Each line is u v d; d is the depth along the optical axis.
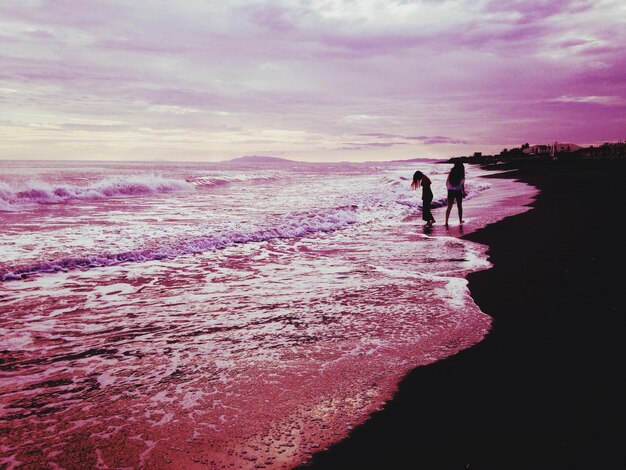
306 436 2.30
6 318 4.27
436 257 7.20
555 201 15.14
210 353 3.44
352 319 4.21
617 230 8.73
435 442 2.21
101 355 3.41
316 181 34.12
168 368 3.17
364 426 2.38
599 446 2.11
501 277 5.60
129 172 42.59
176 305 4.72
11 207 14.67
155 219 11.77
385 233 10.16
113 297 5.03
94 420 2.47
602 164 44.94
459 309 4.42
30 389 2.85
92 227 10.16
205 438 2.29
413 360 3.25
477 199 18.05
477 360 3.19
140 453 2.16
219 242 8.68
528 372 2.96
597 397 2.58
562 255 6.70
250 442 2.26
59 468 2.03
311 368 3.14
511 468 1.97
